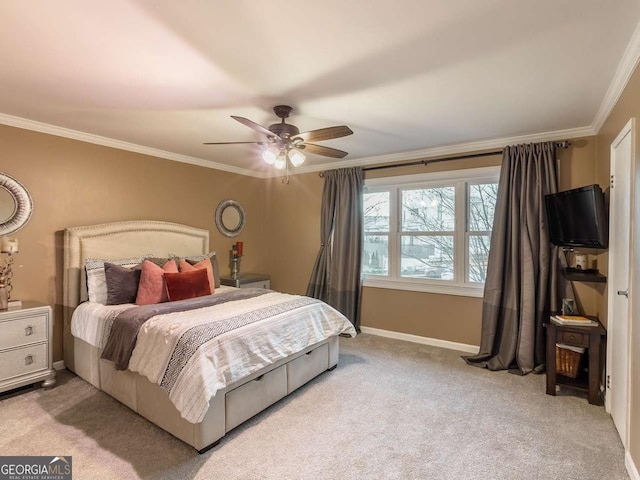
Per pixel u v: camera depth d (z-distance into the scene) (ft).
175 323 7.87
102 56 6.53
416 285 14.02
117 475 6.15
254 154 14.40
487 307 11.75
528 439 7.30
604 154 9.43
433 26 5.58
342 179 15.49
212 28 5.64
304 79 7.47
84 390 9.43
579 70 7.02
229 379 7.16
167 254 13.55
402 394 9.36
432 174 13.65
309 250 17.08
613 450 6.93
